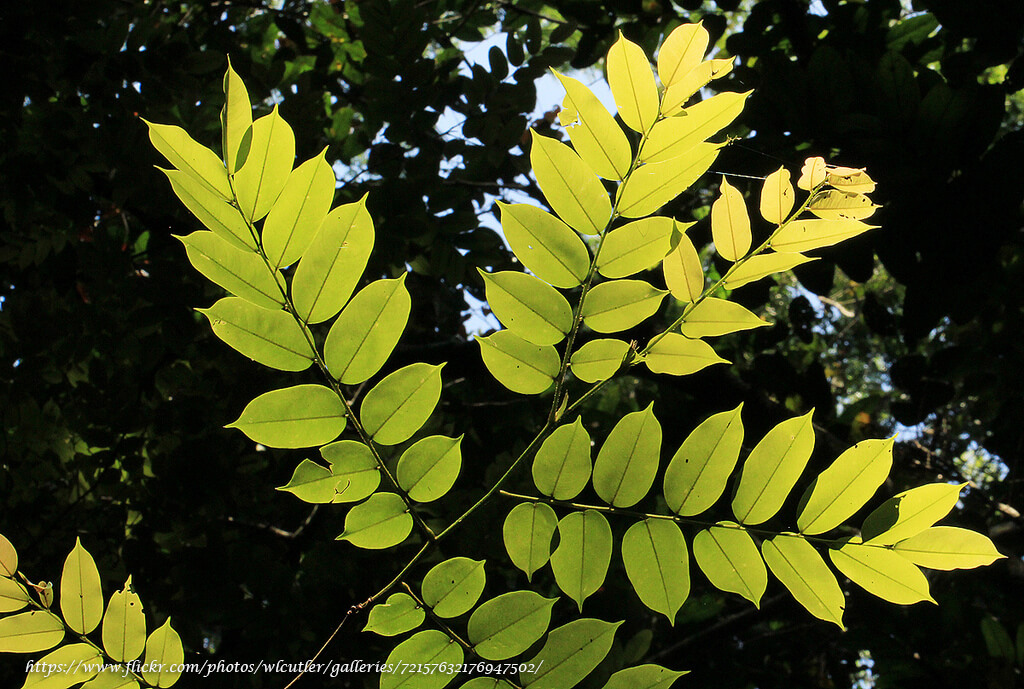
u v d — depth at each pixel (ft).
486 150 5.14
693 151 2.51
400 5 4.77
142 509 5.04
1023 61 4.39
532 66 5.11
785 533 2.59
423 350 6.29
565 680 2.65
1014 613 6.07
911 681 5.36
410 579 4.88
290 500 6.03
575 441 2.60
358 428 2.59
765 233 4.54
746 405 5.82
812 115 4.50
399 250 4.91
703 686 6.28
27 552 4.77
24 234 5.02
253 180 2.48
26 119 4.87
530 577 2.63
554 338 2.60
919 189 4.50
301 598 4.80
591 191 2.54
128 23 4.70
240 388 5.22
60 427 4.88
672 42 2.51
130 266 4.88
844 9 5.04
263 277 2.52
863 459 2.56
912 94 4.32
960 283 4.76
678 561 2.60
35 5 4.48
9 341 4.80
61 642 2.75
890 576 2.54
